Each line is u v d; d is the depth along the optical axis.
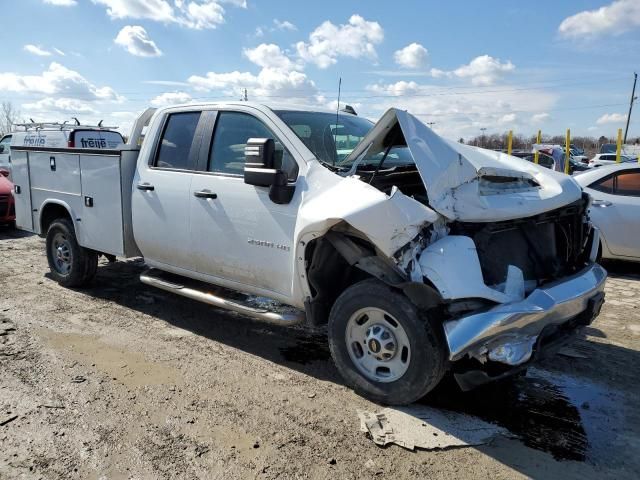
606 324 5.42
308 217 3.66
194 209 4.61
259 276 4.22
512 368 3.21
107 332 4.91
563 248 4.18
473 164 3.55
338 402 3.65
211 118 4.71
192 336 4.89
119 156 5.21
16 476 2.77
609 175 7.66
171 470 2.86
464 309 3.19
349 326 3.69
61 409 3.46
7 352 4.36
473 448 3.12
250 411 3.50
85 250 6.07
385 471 2.89
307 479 2.81
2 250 8.63
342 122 4.80
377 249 3.47
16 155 6.70
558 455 3.08
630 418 3.52
